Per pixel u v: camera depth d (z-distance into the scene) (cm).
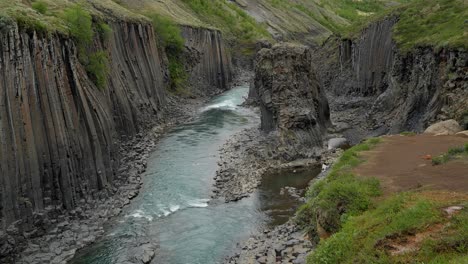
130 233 3194
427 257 1369
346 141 5419
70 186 3400
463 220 1484
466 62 4209
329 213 2225
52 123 3356
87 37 4512
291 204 3656
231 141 5516
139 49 6719
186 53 9156
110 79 5103
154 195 3916
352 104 7288
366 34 7588
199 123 6694
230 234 3178
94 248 2983
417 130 4731
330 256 1667
